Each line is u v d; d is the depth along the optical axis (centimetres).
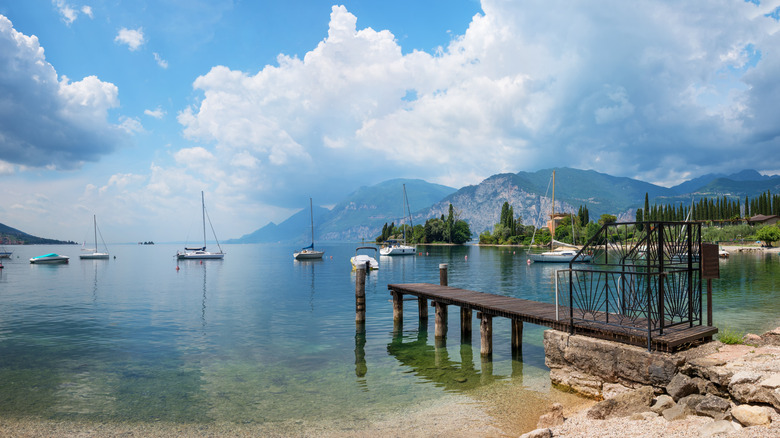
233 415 1177
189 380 1481
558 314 1393
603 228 1299
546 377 1459
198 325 2431
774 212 13662
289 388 1396
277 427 1097
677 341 1067
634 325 1235
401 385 1416
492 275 5488
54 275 6388
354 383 1446
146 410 1212
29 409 1220
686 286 1285
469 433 1039
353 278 5444
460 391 1346
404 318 2592
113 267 8425
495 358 1716
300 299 3519
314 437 1038
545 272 5859
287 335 2162
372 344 1977
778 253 8738
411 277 5391
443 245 17562
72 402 1276
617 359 1152
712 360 1016
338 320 2559
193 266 8544
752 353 1062
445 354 1797
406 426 1092
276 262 9888
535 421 1094
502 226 17575
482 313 1741
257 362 1697
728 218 13975
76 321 2583
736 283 3916
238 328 2339
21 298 3722
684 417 885
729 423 784
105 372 1571
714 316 2309
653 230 1149
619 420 936
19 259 12369
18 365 1656
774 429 722
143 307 3150
